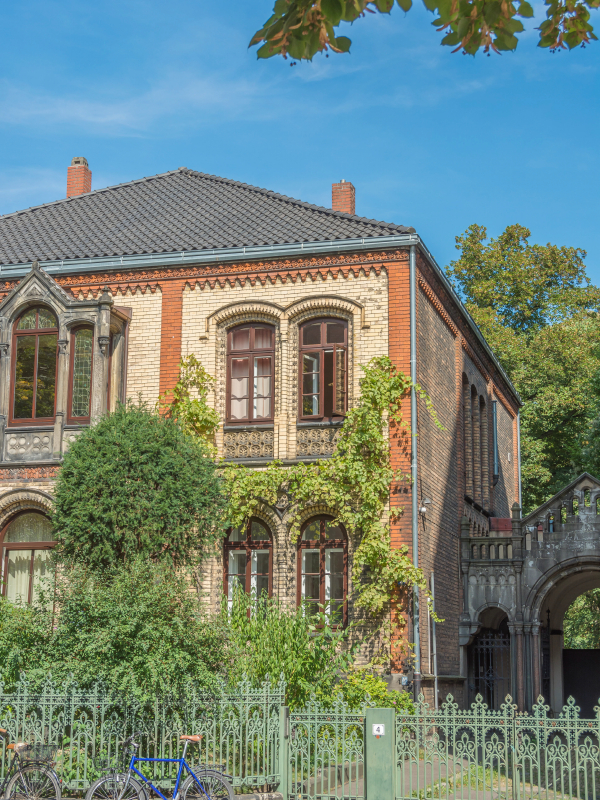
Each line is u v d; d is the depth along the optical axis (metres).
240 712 14.52
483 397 30.97
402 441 20.73
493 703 25.41
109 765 14.21
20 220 26.66
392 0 6.96
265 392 22.06
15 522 22.25
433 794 13.72
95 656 14.71
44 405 22.19
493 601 24.14
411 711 18.28
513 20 7.21
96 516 16.84
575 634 45.72
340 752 15.12
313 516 21.33
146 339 22.78
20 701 14.84
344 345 21.62
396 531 20.41
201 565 20.23
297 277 22.08
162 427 18.12
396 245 21.42
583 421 43.22
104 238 24.38
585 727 13.12
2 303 22.55
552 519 24.05
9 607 16.41
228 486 20.70
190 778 13.20
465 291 48.62
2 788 13.88
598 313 46.38
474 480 28.95
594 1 7.89
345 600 20.62
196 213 25.02
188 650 14.93
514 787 13.30
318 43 7.05
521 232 48.50
